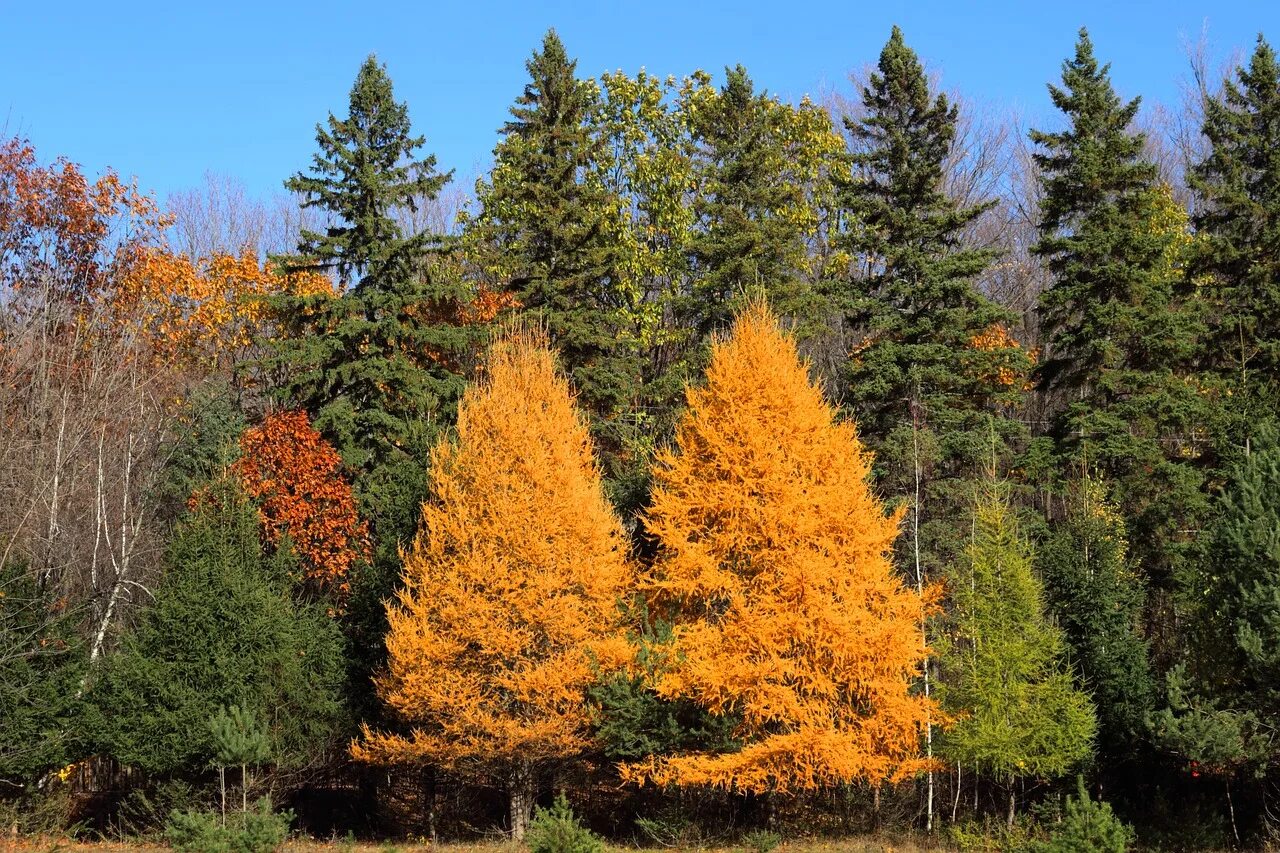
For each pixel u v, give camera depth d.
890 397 33.28
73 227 39.44
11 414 33.31
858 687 23.27
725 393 23.91
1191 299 35.22
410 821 29.34
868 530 23.53
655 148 44.06
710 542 23.67
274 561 28.58
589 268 37.31
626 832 27.11
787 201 38.78
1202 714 22.64
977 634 25.39
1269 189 33.94
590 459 27.11
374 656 28.12
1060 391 40.69
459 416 26.73
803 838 25.92
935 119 34.19
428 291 35.12
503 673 24.41
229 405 38.66
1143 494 32.53
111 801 29.94
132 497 35.25
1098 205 34.03
